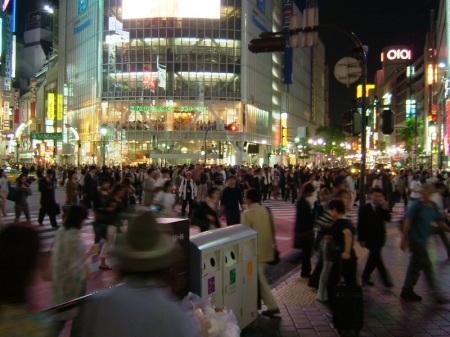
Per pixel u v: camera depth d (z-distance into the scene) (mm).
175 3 79000
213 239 5941
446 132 60375
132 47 79625
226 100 79250
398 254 12367
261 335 6582
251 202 7512
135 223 2475
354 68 13133
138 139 78125
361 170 13055
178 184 23859
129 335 2250
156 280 2410
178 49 79000
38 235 2605
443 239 11164
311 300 8242
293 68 114312
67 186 15430
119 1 80562
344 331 6559
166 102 78188
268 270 10805
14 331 2318
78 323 2482
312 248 9930
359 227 9258
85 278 6402
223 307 5453
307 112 131250
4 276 2396
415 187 21562
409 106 103625
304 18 12594
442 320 7195
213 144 77938
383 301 8195
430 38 88562
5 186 19016
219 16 79625
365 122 13086
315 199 10562
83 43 89938
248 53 81000
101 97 80750
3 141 114625
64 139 96188
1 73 115250
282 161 99062
